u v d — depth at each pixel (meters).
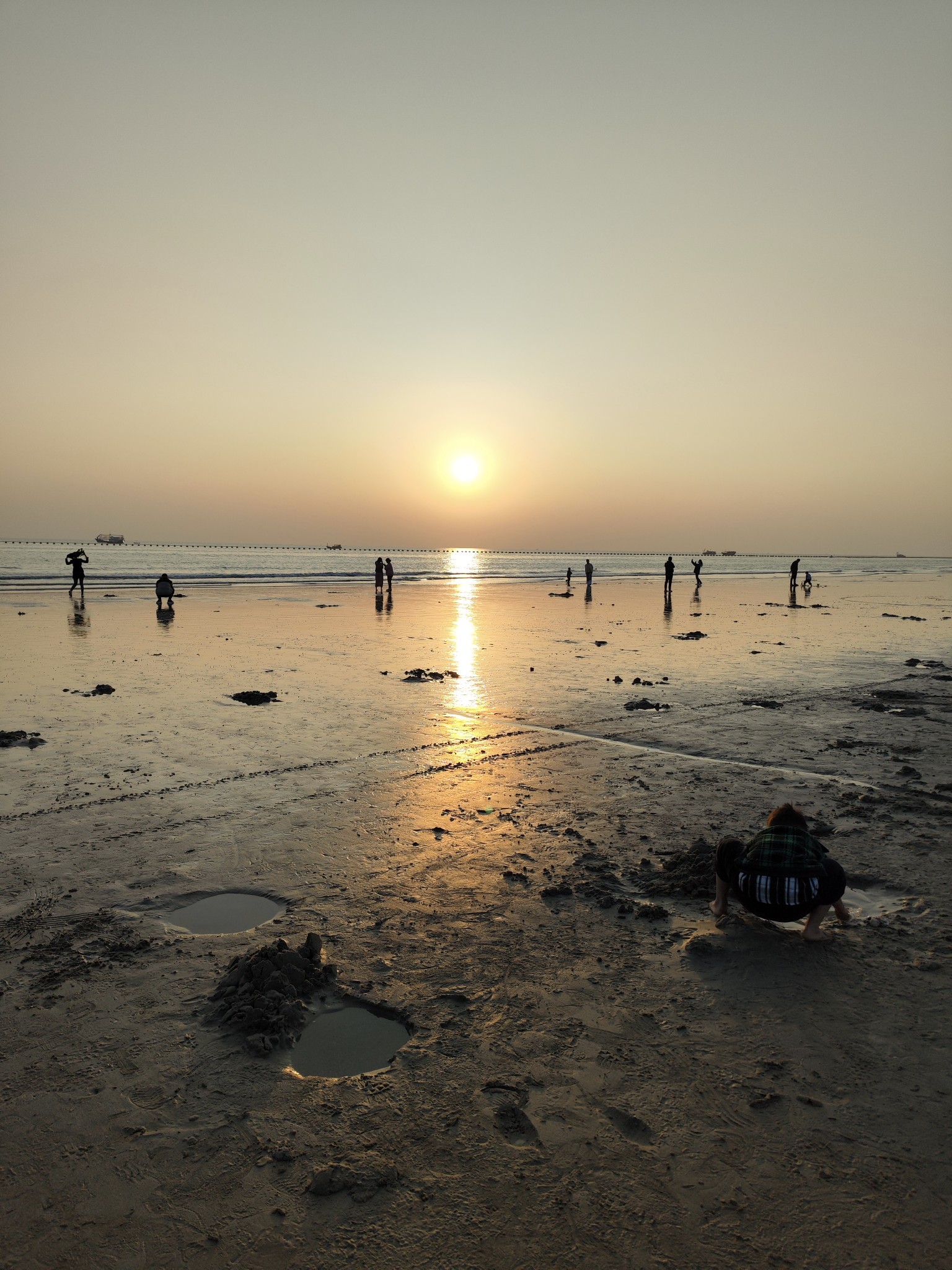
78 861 5.45
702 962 4.16
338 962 4.14
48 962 4.14
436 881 5.17
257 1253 2.43
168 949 4.28
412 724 9.76
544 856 5.58
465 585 50.12
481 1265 2.38
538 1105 3.08
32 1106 3.07
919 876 5.22
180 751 8.37
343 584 48.56
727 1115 3.02
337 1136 2.92
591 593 40.16
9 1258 2.40
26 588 37.81
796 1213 2.56
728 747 8.66
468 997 3.82
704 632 21.12
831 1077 3.23
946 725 9.81
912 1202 2.60
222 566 87.12
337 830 6.08
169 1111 3.05
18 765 7.75
